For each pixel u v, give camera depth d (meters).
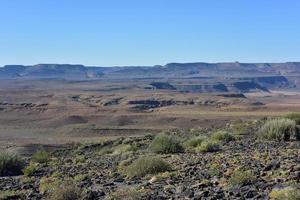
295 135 29.62
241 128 39.28
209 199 13.88
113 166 25.83
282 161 19.27
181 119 167.38
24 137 135.88
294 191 12.55
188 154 27.11
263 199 12.95
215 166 20.31
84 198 15.48
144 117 182.12
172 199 14.36
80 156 37.78
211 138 32.72
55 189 16.33
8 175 27.94
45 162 35.66
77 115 195.00
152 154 29.27
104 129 148.00
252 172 17.42
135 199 14.66
